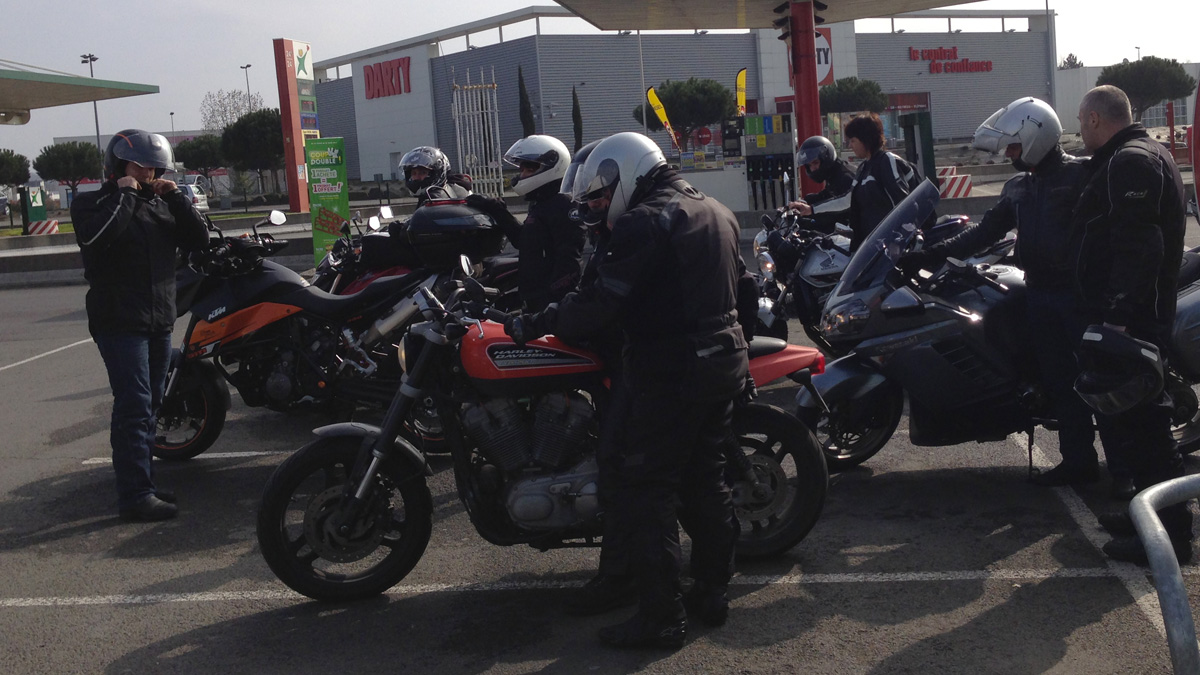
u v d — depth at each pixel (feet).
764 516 14.53
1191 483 7.71
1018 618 12.69
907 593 13.56
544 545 13.42
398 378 20.74
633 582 13.39
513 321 12.26
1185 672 6.73
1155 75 196.54
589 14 54.49
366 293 20.67
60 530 17.60
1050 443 20.01
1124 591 13.28
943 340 16.69
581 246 18.52
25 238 86.74
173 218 18.10
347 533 13.60
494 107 76.59
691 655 12.14
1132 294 13.19
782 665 11.80
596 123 249.96
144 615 13.97
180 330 39.52
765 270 26.55
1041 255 15.89
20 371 32.76
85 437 23.88
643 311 11.96
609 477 12.34
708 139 201.46
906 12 56.13
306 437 23.09
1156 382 12.72
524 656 12.30
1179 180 13.48
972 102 284.82
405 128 266.98
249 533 17.15
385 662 12.32
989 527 15.74
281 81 108.37
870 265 17.15
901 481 18.20
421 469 13.88
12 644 13.21
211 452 22.18
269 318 20.45
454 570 15.11
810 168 26.73
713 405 12.17
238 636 13.20
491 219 22.24
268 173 237.45
